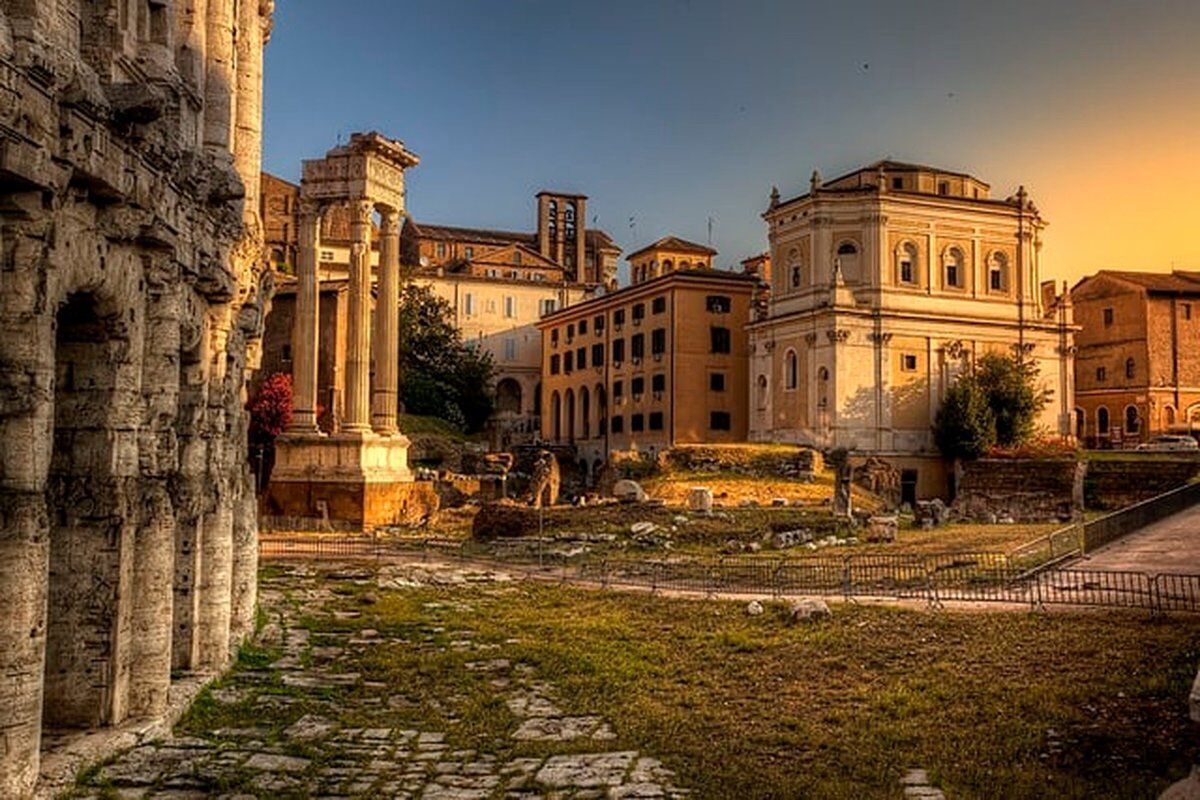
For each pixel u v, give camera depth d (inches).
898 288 3309.5
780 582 1514.5
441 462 3481.8
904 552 1765.5
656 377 3752.5
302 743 722.8
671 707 865.5
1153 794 610.2
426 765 693.3
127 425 686.5
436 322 4414.4
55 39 547.8
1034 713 786.2
